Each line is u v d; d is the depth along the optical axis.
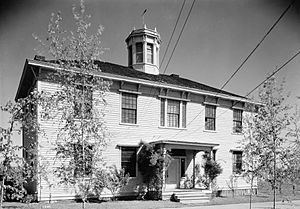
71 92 7.59
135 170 15.95
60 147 7.54
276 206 13.77
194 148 16.91
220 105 19.77
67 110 7.59
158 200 15.03
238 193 19.27
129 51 21.91
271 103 9.59
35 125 7.16
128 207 12.43
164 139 17.14
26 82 15.60
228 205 14.10
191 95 18.61
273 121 9.38
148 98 16.97
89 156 7.58
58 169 7.63
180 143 15.99
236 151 19.94
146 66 21.11
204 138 18.72
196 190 16.25
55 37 7.85
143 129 16.48
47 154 12.65
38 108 9.41
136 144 16.06
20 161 6.46
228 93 20.94
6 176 6.31
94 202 13.65
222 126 19.61
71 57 7.82
